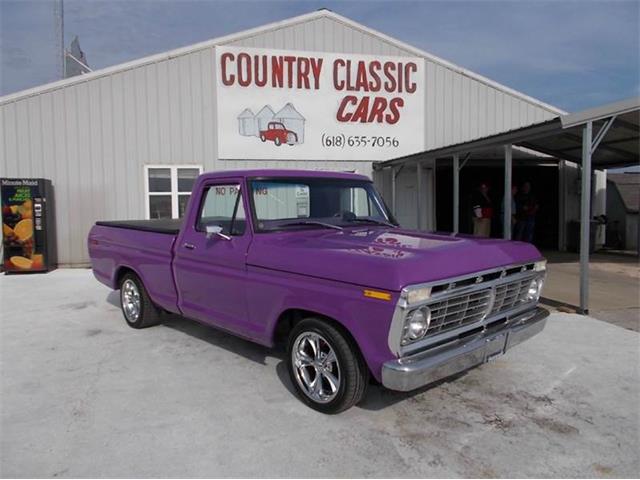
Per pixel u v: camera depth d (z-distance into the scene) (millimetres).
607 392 4074
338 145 12758
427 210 13781
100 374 4516
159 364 4773
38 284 9258
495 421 3561
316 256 3584
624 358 4887
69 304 7504
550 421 3561
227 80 11906
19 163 10961
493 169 16906
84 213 11359
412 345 3180
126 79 11367
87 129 11242
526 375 4441
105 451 3156
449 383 4258
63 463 3018
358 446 3211
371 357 3217
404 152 13211
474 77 13484
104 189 11422
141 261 5637
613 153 12281
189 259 4824
